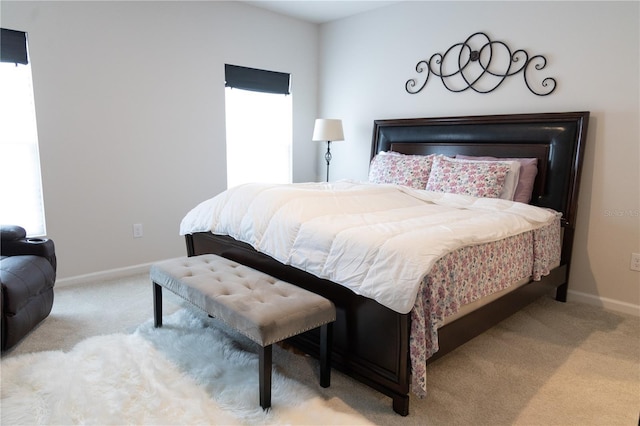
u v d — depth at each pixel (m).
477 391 1.89
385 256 1.69
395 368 1.69
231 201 2.58
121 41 3.24
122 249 3.44
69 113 3.05
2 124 2.87
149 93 3.44
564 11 2.96
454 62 3.57
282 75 4.40
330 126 4.11
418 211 2.44
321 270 1.90
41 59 2.90
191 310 2.69
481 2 3.36
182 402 1.70
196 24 3.65
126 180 3.40
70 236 3.16
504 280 2.17
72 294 2.97
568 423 1.68
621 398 1.86
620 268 2.88
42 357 2.03
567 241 2.97
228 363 2.02
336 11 4.20
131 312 2.67
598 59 2.84
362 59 4.27
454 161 3.15
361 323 1.81
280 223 2.18
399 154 3.70
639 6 2.65
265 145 4.42
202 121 3.80
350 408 1.74
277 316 1.66
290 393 1.80
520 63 3.19
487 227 2.09
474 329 2.00
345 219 2.12
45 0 2.87
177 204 3.73
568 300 3.11
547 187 3.02
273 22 4.22
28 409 1.64
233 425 1.59
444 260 1.72
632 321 2.72
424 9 3.73
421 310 1.62
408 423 1.65
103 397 1.73
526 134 3.11
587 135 2.92
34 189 3.03
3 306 2.03
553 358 2.21
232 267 2.28
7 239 2.39
